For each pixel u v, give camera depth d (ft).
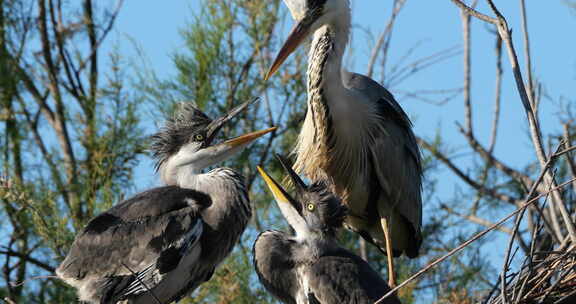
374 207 40.93
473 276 43.04
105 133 46.83
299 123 49.44
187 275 35.45
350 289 34.71
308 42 44.93
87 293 34.40
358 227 41.78
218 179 36.29
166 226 34.42
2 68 53.26
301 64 48.32
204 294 41.57
